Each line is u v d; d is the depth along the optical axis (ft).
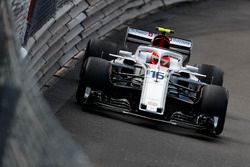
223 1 272.10
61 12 140.67
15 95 28.86
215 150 108.06
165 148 101.71
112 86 119.75
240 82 174.50
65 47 154.61
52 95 126.21
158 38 125.39
